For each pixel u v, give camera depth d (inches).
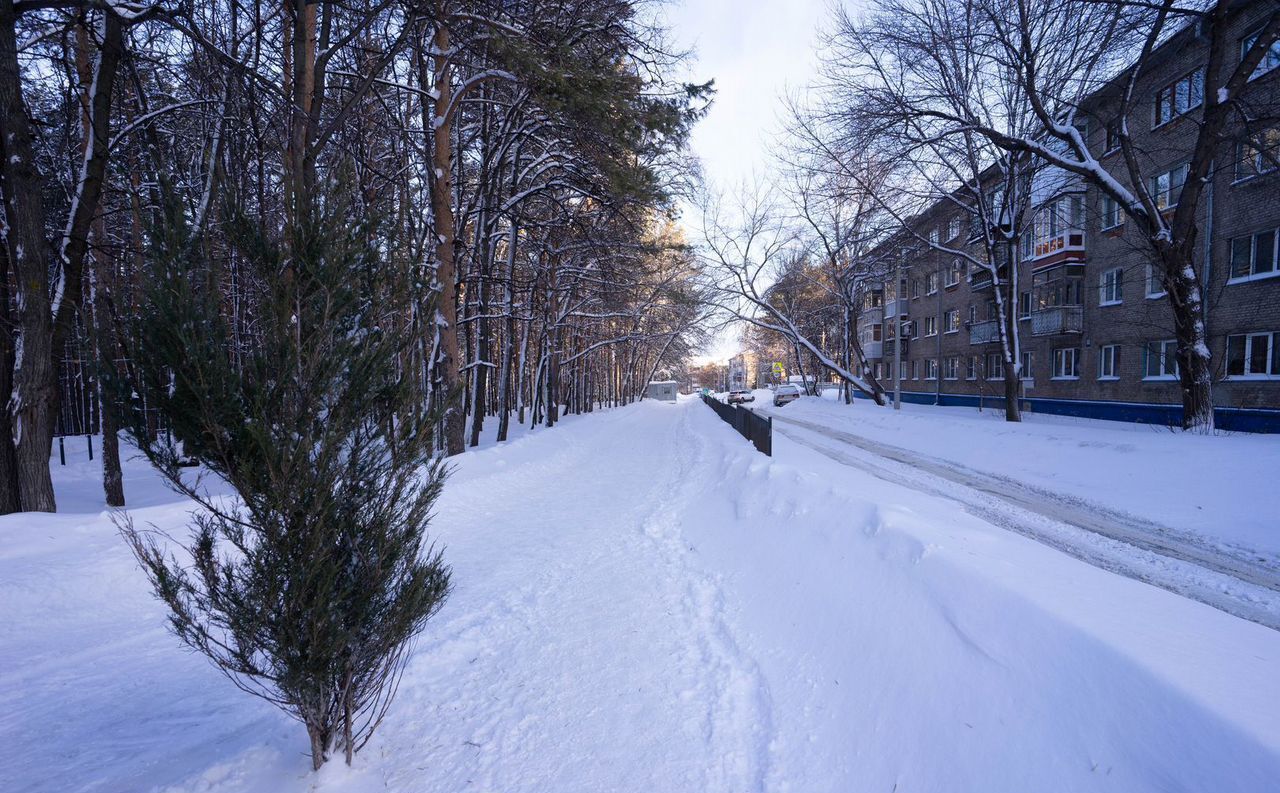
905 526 156.6
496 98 585.9
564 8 391.9
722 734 112.7
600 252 759.7
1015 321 684.7
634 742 110.7
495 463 439.5
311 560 85.4
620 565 222.8
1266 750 60.8
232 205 91.7
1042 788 74.5
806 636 143.6
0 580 187.6
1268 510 270.1
